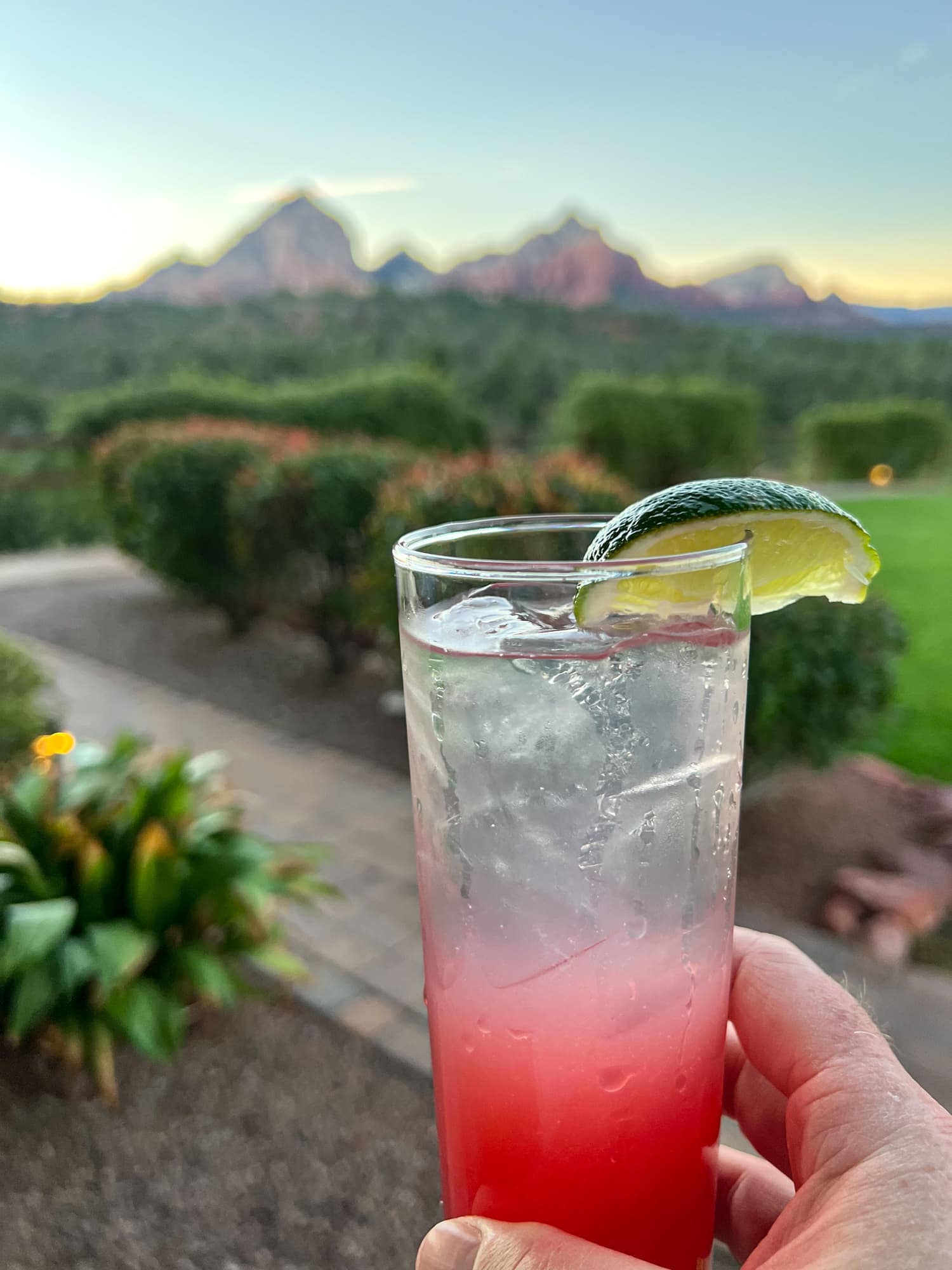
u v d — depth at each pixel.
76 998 2.68
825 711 3.35
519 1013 0.76
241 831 3.21
